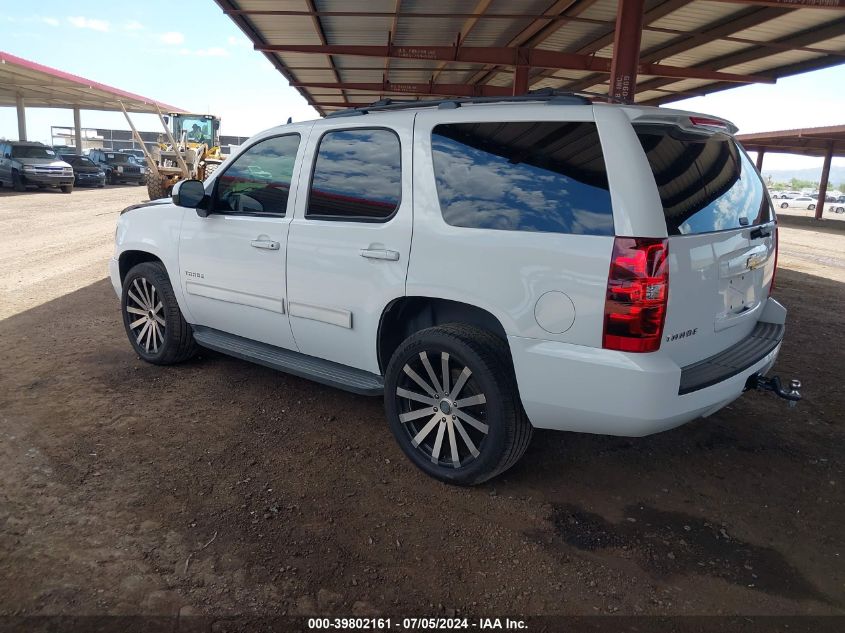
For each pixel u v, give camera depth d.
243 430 3.78
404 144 3.30
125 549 2.61
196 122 25.42
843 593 2.52
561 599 2.44
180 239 4.39
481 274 2.94
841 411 4.40
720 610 2.40
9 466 3.25
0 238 12.03
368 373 3.62
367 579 2.51
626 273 2.57
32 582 2.39
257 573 2.51
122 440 3.58
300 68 15.49
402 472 3.36
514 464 3.36
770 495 3.26
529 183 2.88
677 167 2.85
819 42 10.16
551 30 10.63
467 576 2.55
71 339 5.48
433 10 9.86
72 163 27.83
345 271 3.46
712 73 12.78
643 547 2.78
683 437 3.93
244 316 4.11
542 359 2.80
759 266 3.42
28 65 25.92
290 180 3.81
